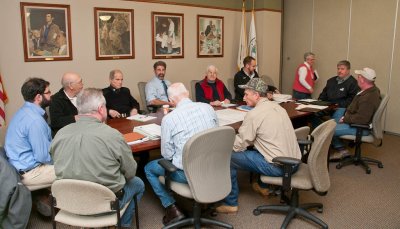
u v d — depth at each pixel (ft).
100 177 5.96
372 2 16.35
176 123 7.17
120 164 6.20
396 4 15.52
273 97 13.71
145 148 7.50
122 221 7.23
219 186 7.13
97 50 14.24
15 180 7.00
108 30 14.44
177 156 7.27
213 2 17.97
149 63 16.01
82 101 6.14
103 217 6.21
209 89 14.08
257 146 8.25
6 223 7.11
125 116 11.14
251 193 10.06
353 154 13.56
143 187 7.26
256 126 8.04
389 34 15.96
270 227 8.20
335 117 13.34
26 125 7.68
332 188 10.41
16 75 12.37
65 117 9.93
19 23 12.20
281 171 7.87
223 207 8.73
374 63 16.71
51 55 13.08
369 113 11.38
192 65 17.67
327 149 7.50
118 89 12.46
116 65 14.94
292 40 20.12
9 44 12.08
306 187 7.53
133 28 15.19
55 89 13.38
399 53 15.74
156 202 9.52
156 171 7.94
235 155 8.48
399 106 16.12
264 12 18.71
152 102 13.47
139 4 15.23
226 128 6.70
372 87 11.56
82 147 5.90
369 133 11.76
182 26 16.89
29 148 7.81
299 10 19.48
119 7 14.61
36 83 7.92
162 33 16.20
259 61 19.26
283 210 8.45
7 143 7.86
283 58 20.77
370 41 16.70
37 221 8.51
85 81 14.14
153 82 14.03
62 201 6.00
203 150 6.57
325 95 14.69
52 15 12.89
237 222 8.41
